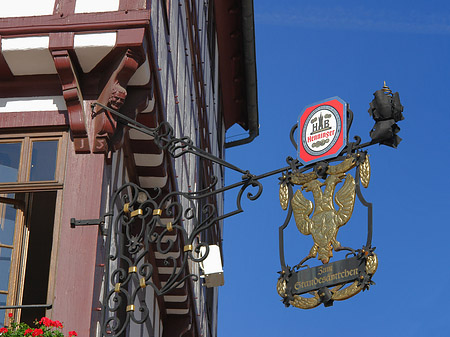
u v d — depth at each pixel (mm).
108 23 11594
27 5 11867
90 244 11008
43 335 9977
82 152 11531
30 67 11820
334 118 9703
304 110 9961
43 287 17016
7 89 11969
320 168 9617
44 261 17016
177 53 15273
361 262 9016
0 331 9914
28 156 11656
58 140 11703
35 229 16844
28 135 11766
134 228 14078
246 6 22594
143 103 12055
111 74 11633
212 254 12828
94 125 11594
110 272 11688
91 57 11633
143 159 13289
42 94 11914
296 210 9633
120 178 12789
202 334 19625
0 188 11523
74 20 11664
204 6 20188
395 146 9305
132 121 11383
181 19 15961
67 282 10844
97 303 11031
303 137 9891
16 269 11477
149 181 13812
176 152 14797
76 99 11555
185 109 16344
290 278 9398
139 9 11688
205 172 19859
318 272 9250
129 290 13969
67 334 10586
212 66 22094
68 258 10953
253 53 23859
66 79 11594
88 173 11430
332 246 9266
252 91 25141
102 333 10211
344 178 9484
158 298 16531
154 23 12508
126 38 11516
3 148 11750
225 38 23859
